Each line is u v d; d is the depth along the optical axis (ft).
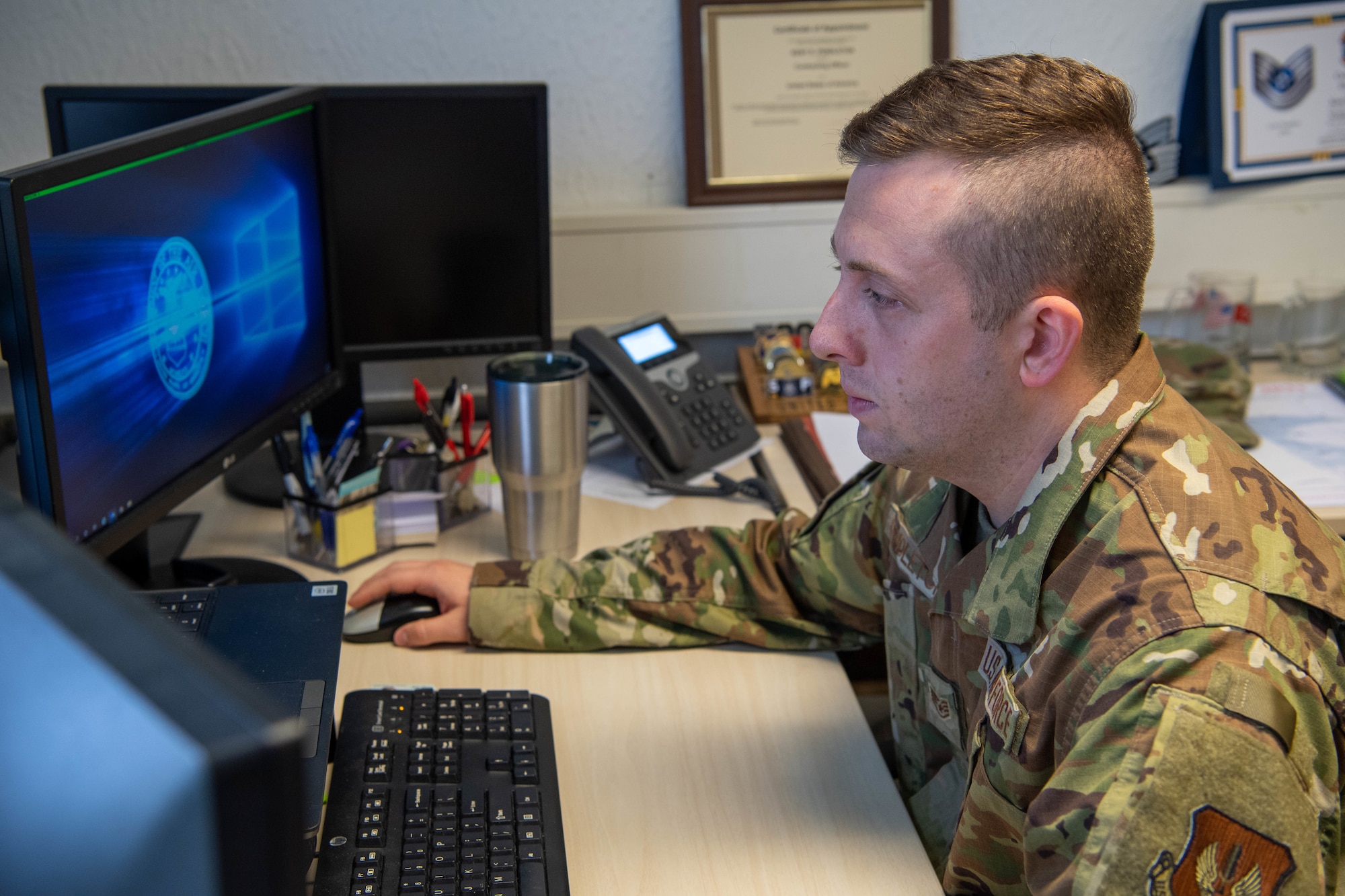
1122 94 2.44
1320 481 4.31
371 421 5.06
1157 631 2.16
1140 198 2.41
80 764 0.85
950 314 2.39
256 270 3.75
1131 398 2.51
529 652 3.40
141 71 4.83
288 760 0.83
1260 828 1.97
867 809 2.72
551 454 3.71
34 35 4.70
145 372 3.15
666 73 5.20
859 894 2.44
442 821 2.53
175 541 3.92
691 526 4.17
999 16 5.30
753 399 5.16
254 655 2.79
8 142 4.82
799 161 5.32
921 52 5.24
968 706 2.80
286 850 0.84
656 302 5.43
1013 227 2.30
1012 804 2.45
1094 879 1.96
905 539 3.08
